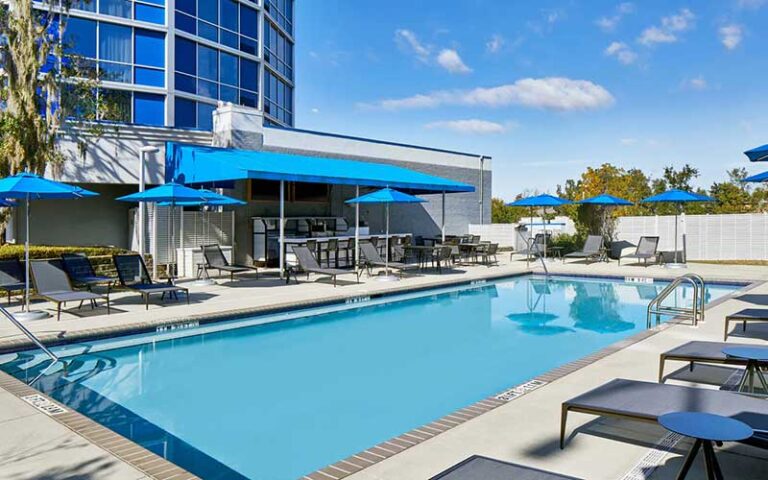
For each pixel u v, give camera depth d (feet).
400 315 45.98
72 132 59.11
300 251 57.93
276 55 113.39
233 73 97.71
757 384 22.25
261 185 73.51
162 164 66.85
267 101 107.86
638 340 31.17
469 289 60.23
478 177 109.19
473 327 41.47
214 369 30.30
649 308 36.60
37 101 52.39
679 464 15.53
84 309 40.40
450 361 32.01
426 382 28.04
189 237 63.10
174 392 26.25
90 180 62.39
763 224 76.64
